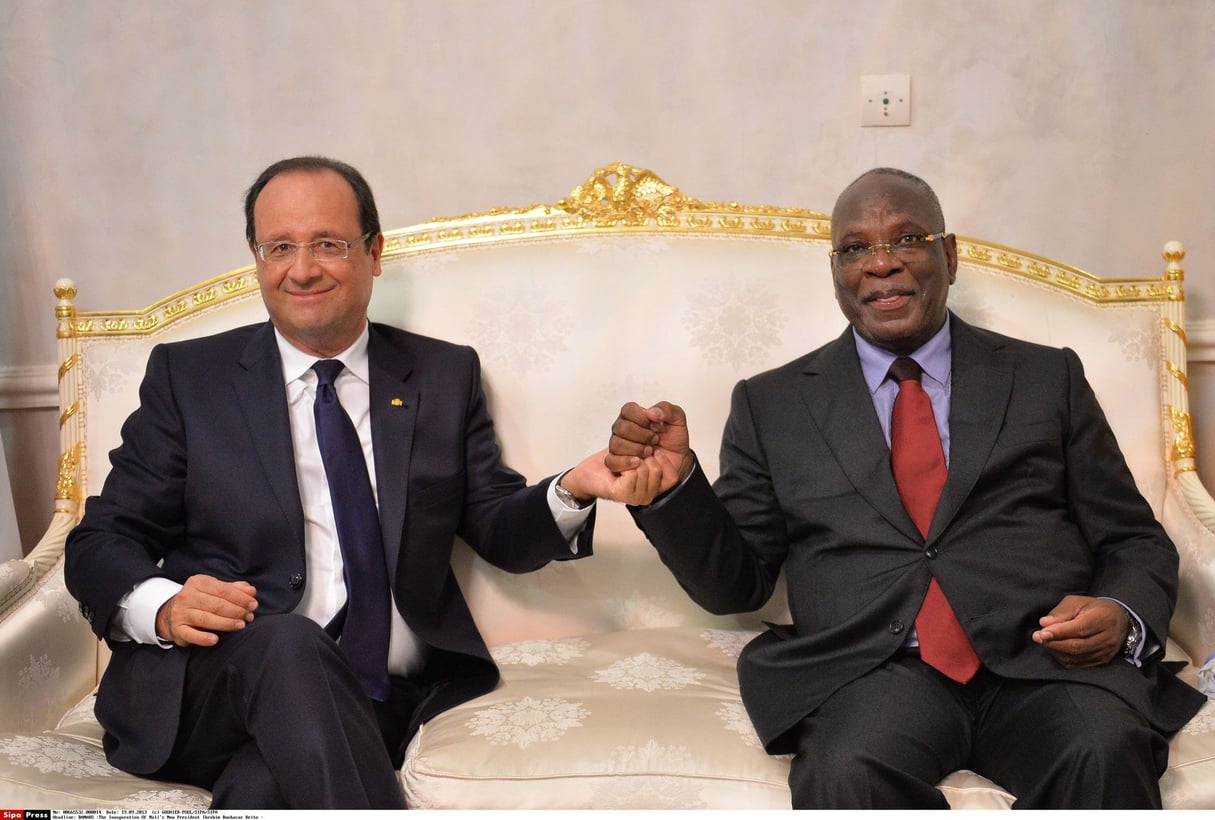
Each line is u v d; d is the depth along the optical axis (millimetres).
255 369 1876
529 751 1569
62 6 2660
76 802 1467
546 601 2049
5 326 2715
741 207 2211
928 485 1758
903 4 2564
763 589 1843
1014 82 2566
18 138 2684
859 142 2596
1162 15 2535
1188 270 2574
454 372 1980
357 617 1785
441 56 2633
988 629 1643
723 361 2104
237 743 1598
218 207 2682
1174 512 2059
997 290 2146
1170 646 1938
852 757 1476
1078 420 1805
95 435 2129
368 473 1856
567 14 2611
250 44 2650
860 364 1871
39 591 1969
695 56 2602
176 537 1885
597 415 2098
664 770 1533
